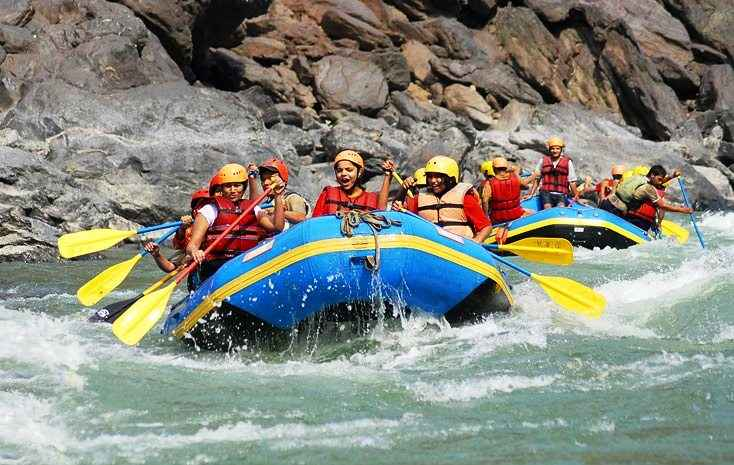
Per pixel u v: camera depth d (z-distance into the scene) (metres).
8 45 38.34
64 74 38.00
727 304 17.38
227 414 11.80
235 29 50.72
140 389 12.89
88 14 40.97
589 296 16.73
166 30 44.00
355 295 15.12
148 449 10.65
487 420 11.49
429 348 15.00
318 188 40.09
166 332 16.97
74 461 10.32
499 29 64.38
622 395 12.36
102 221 29.52
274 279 15.09
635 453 10.41
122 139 34.97
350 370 13.84
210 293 15.65
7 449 10.60
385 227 15.27
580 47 65.12
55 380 13.21
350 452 10.52
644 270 24.73
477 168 49.41
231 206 16.78
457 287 15.97
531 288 20.86
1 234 26.59
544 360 14.07
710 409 11.77
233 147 36.56
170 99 38.19
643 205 31.30
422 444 10.74
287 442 10.84
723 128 63.84
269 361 14.85
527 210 32.59
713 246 30.91
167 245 31.08
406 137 51.47
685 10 69.50
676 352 14.52
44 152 33.44
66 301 20.11
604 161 53.97
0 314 17.83
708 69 67.38
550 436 10.95
